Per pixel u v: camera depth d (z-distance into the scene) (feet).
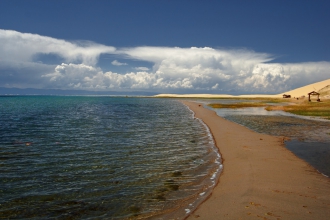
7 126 89.20
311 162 44.80
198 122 106.01
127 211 27.02
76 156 49.14
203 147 57.57
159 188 33.27
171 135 73.10
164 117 127.95
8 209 27.71
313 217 24.08
